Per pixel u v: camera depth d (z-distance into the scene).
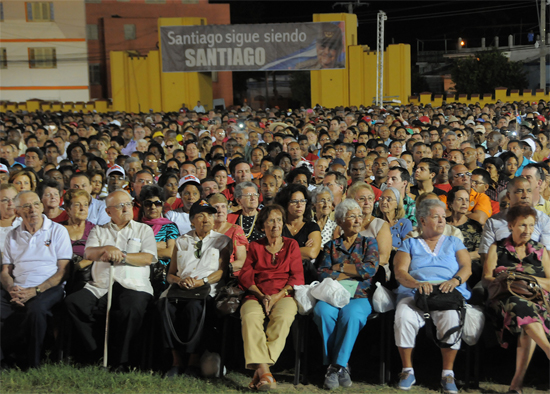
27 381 4.75
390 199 5.92
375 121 16.64
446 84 46.56
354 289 5.02
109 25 41.34
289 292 5.05
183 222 6.58
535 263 4.91
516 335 4.61
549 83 38.53
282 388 4.80
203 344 5.07
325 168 8.16
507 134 12.36
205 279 5.12
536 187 6.17
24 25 39.34
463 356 5.33
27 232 5.29
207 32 27.25
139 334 5.16
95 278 5.26
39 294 5.10
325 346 4.89
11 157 10.01
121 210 5.31
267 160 9.00
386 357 4.92
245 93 52.88
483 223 6.18
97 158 8.78
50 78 39.88
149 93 32.09
